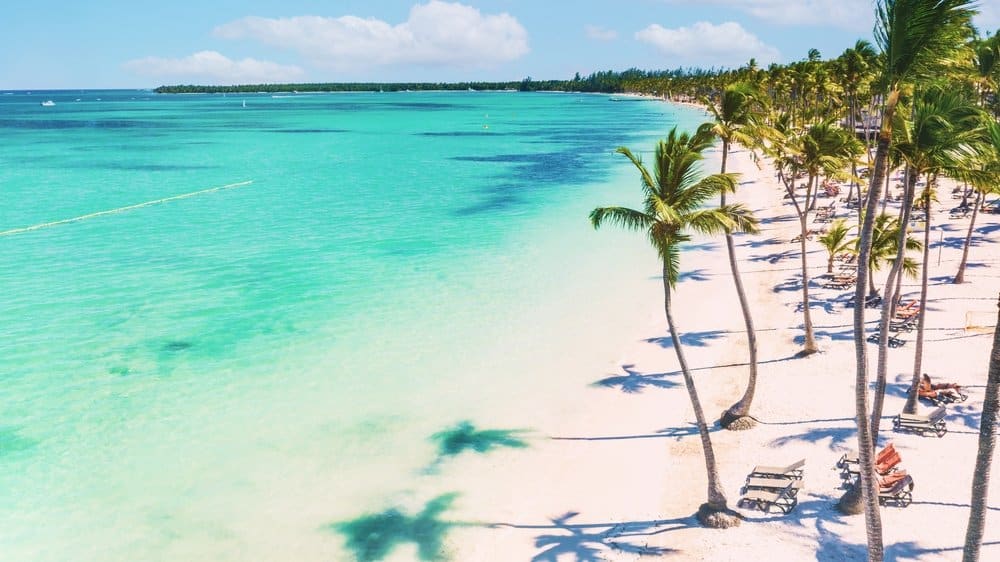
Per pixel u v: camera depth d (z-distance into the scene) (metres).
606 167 96.38
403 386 27.70
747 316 22.58
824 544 16.97
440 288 40.47
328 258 47.62
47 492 20.91
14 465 22.34
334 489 20.80
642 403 25.66
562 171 92.31
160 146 128.12
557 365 29.44
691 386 17.97
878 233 32.12
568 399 26.31
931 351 28.02
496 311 36.38
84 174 90.50
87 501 20.42
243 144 132.25
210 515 19.64
